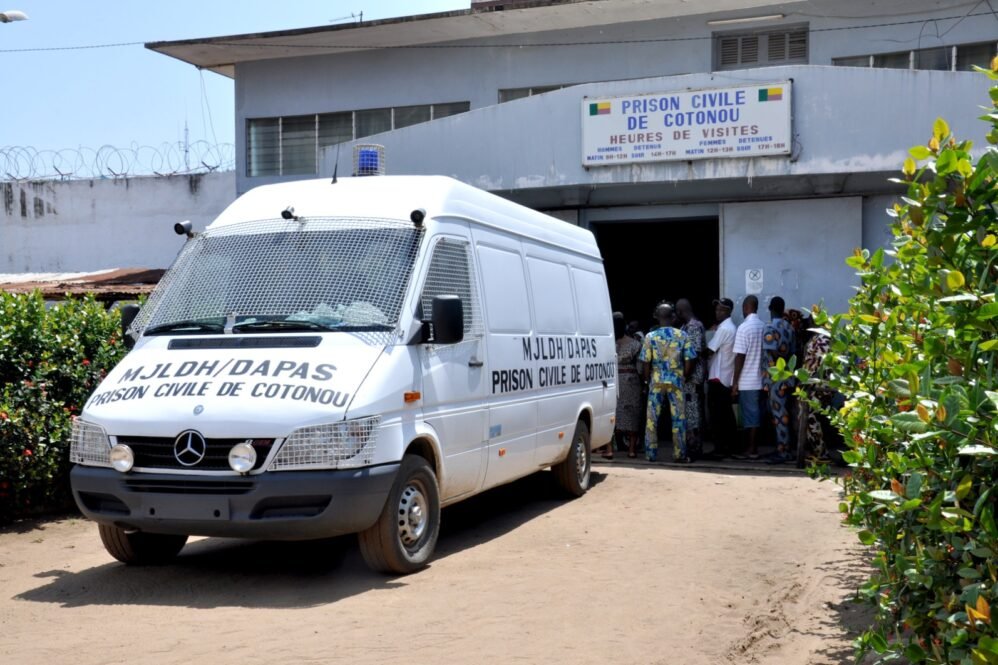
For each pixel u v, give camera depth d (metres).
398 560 6.71
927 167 3.76
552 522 8.97
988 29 16.81
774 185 14.55
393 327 6.88
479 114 15.04
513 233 9.03
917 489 3.19
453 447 7.42
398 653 5.21
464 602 6.20
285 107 21.14
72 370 9.62
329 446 6.19
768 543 8.05
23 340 9.31
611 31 18.92
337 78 20.75
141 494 6.38
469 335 7.78
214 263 7.59
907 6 17.25
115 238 24.91
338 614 5.92
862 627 5.77
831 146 13.31
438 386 7.20
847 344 5.00
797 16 17.80
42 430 9.20
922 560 3.41
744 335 12.63
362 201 7.73
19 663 5.05
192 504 6.26
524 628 5.67
